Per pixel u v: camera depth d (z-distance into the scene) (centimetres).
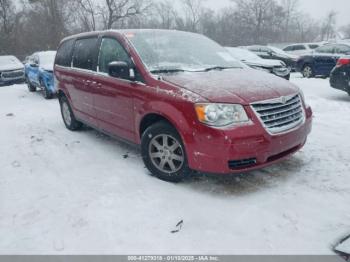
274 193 372
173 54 458
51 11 3691
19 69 1725
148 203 357
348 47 1320
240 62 506
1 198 383
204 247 290
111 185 401
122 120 460
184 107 360
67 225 325
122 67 420
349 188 380
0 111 907
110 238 304
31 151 536
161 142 405
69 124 657
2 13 3762
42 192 393
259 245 291
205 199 363
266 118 357
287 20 5762
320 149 498
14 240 307
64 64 634
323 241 294
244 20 5216
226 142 337
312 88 1112
